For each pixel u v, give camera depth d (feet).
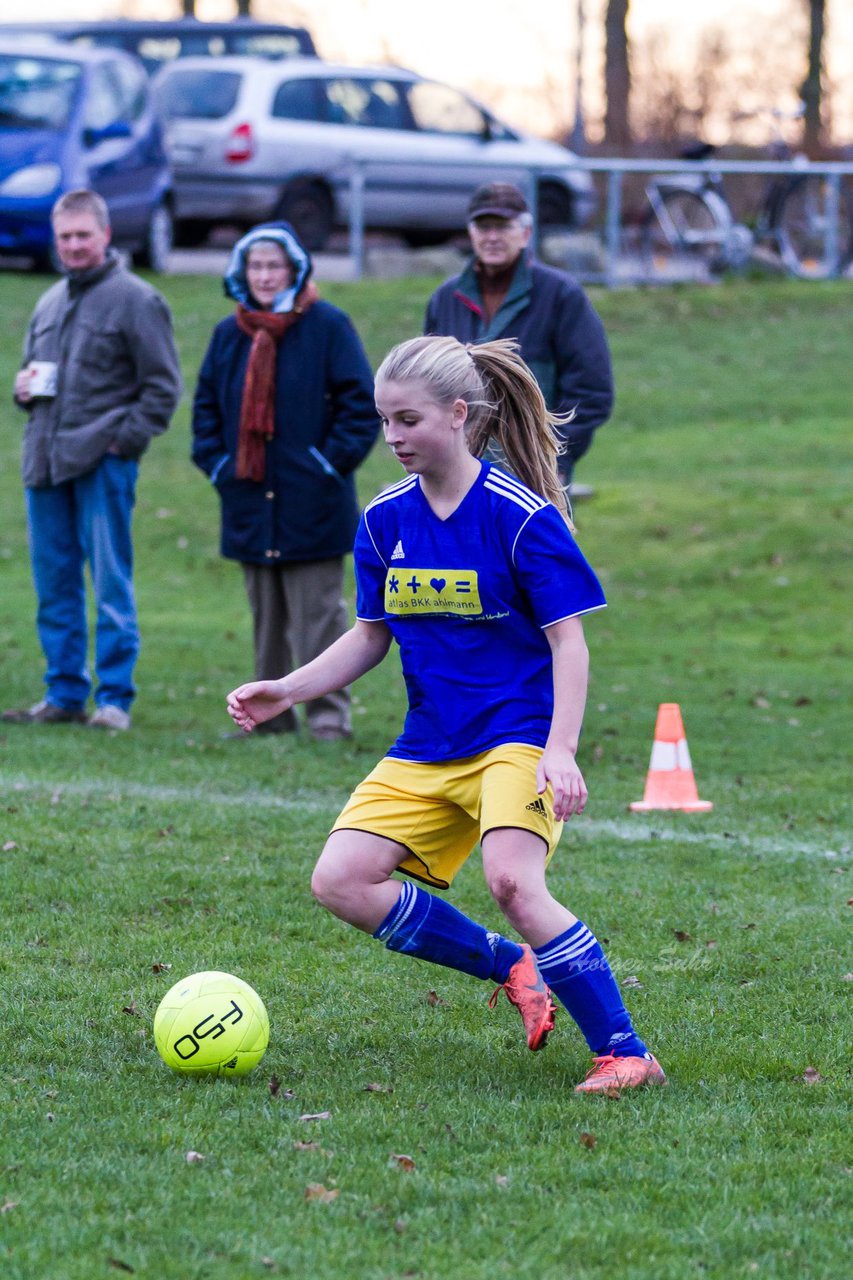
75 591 92.02
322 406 87.15
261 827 70.44
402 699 105.70
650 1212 35.17
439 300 80.43
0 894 59.72
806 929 57.21
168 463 175.22
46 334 88.58
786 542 150.00
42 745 85.30
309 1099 41.57
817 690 108.37
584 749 89.97
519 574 41.29
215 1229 33.94
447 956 43.96
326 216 227.40
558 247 236.02
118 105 209.36
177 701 100.99
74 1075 42.88
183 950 53.98
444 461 41.27
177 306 208.74
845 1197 36.01
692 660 118.83
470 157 233.35
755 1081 43.45
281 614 90.58
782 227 251.60
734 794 79.20
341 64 233.55
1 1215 34.32
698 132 408.67
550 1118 40.24
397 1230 34.14
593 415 78.54
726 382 204.13
